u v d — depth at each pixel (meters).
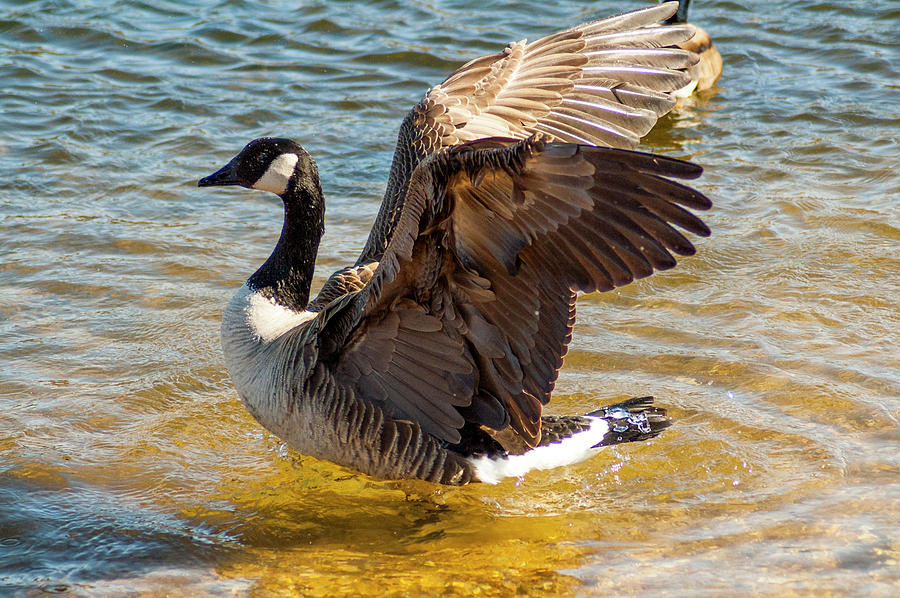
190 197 17.34
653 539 9.31
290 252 10.73
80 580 8.76
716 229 15.78
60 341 12.92
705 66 21.75
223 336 10.63
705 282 14.30
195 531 9.59
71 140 19.16
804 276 14.30
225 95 21.50
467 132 11.14
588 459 10.77
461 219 8.56
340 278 10.96
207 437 11.25
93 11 25.97
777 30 25.23
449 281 9.19
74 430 11.12
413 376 9.95
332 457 10.33
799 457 10.46
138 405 11.69
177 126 19.94
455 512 9.99
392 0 27.22
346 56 23.70
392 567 9.05
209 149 18.98
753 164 18.09
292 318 10.63
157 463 10.68
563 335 9.08
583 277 8.47
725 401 11.55
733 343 12.70
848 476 10.05
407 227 8.32
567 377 12.17
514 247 8.54
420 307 9.47
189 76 22.44
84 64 22.94
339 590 8.68
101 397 11.78
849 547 8.91
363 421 10.05
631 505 9.94
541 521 9.77
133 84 21.97
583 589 8.56
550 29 24.89
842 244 15.15
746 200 16.72
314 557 9.23
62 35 24.45
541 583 8.69
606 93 10.95
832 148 18.69
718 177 17.58
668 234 7.94
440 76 22.73
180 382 12.20
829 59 23.34
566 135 11.03
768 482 10.09
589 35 11.13
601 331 13.15
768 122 20.05
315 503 10.16
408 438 10.07
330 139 19.61
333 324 9.95
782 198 16.72
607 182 7.84
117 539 9.38
